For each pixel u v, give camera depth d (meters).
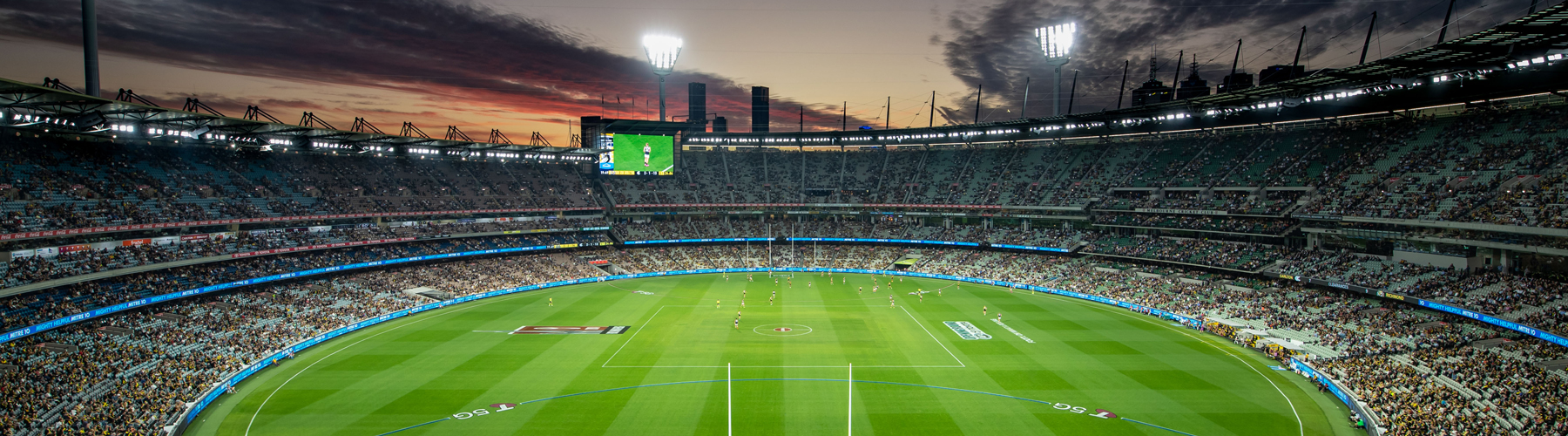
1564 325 48.91
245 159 88.88
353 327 68.75
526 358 58.03
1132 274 91.31
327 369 54.38
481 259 103.69
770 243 124.44
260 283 75.31
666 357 58.34
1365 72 57.53
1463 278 60.91
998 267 107.44
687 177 135.38
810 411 44.69
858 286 102.25
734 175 137.25
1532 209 58.75
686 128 132.62
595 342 64.00
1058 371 53.69
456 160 114.75
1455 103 77.75
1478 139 73.31
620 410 44.78
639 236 122.44
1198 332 67.44
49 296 58.66
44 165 69.12
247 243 77.19
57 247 62.66
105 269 62.34
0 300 55.31
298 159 95.12
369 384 50.47
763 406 45.53
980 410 44.81
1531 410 39.22
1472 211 63.25
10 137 68.75
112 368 49.62
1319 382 48.62
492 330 69.12
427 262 98.31
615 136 128.12
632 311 80.44
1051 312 79.25
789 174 137.62
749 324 72.44
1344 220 74.06
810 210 129.50
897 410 44.91
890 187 129.50
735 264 121.44
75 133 73.94
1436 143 76.69
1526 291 55.47
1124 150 112.12
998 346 61.94
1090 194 106.06
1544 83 66.56
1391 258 70.00
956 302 87.38
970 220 120.19
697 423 42.47
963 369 54.38
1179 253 89.19
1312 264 74.88
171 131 69.19
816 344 63.28
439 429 41.44
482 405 45.75
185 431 41.22
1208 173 95.75
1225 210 87.12
